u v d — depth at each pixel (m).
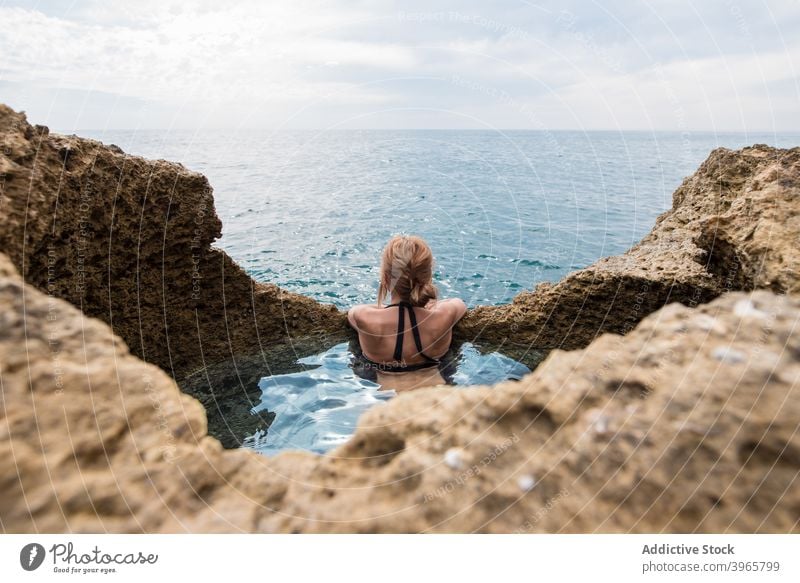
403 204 10.53
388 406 1.72
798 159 3.23
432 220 9.41
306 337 4.26
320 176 13.33
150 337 3.47
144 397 1.57
